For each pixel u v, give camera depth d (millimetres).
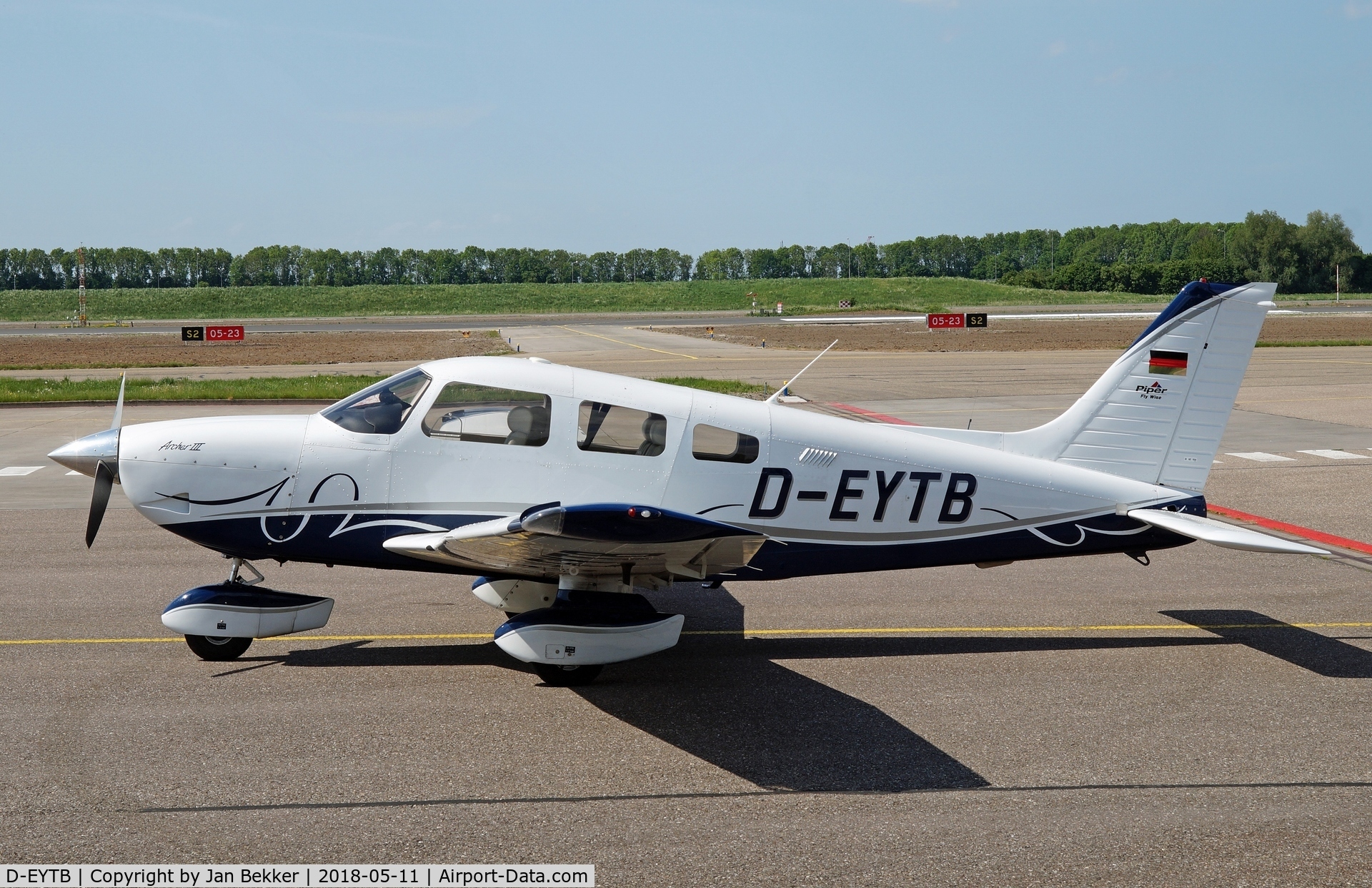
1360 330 48344
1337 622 7465
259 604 6418
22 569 8727
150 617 7371
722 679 6246
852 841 4199
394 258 173250
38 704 5664
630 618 6152
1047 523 6973
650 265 181250
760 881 3873
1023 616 7621
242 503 6328
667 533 5070
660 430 6402
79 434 17125
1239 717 5609
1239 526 10625
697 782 4762
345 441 6379
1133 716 5633
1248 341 7215
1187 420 7242
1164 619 7543
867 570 6824
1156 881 3887
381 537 6375
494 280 176250
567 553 5605
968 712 5691
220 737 5223
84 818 4340
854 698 5918
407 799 4551
